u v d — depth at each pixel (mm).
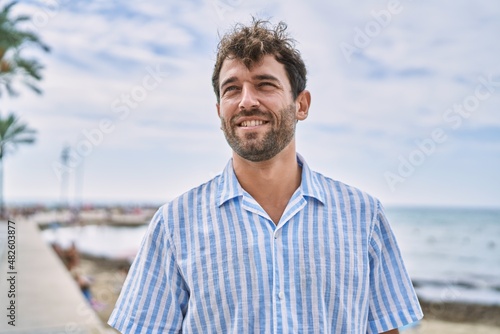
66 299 8852
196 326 1647
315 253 1654
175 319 1719
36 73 20484
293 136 1737
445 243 35906
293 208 1700
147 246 1780
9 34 17828
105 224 48531
